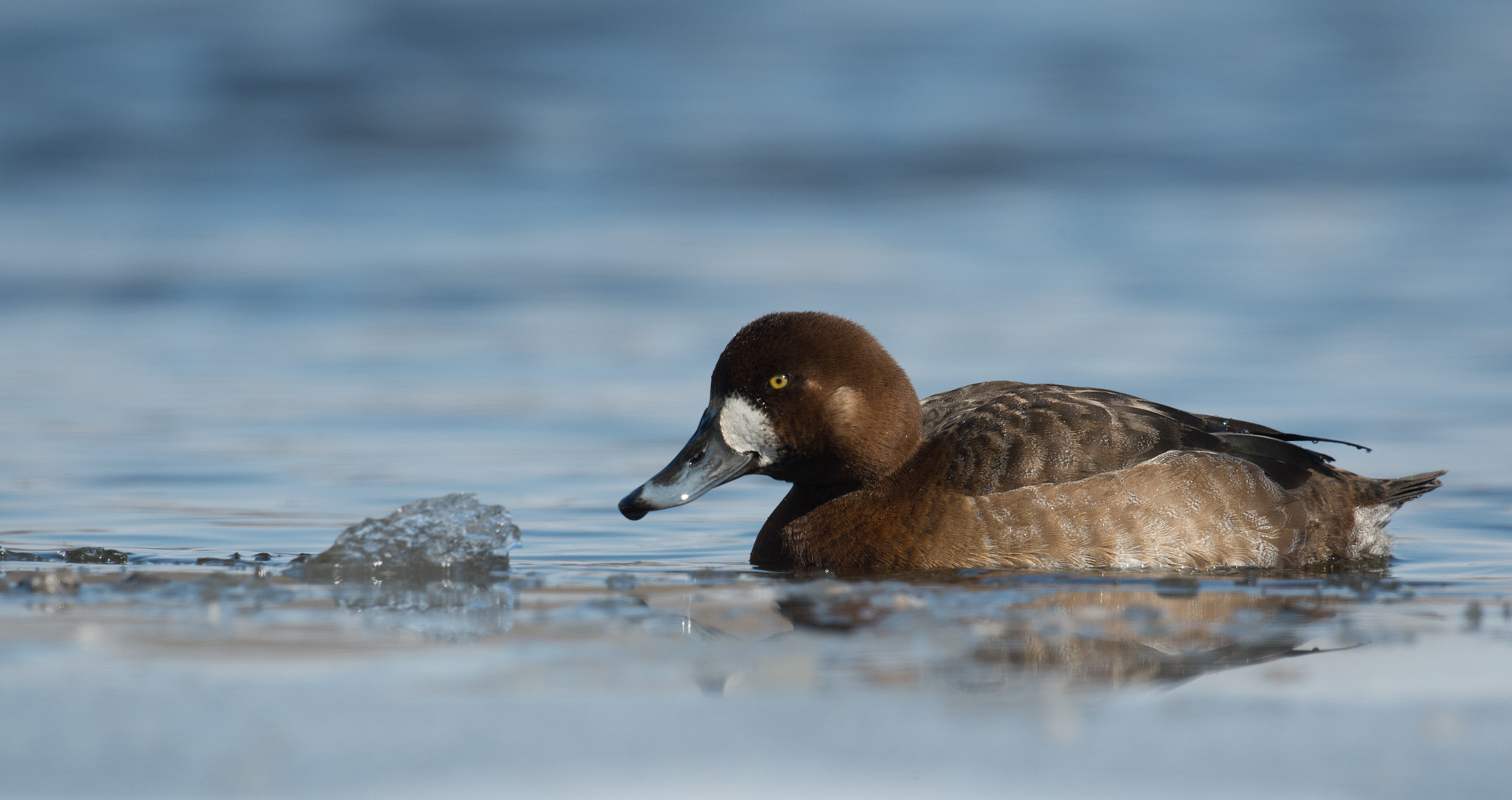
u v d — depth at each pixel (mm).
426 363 16062
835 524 9023
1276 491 8969
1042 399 9258
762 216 24219
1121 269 20359
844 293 19047
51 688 6207
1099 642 6992
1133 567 8742
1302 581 8461
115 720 5836
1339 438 12539
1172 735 5762
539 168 27141
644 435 13195
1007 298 18703
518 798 5137
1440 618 7504
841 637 7070
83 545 9375
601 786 5242
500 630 7184
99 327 17797
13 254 21297
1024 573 8672
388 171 26984
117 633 7078
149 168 26797
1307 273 19875
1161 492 8773
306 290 19656
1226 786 5270
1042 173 26938
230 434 13148
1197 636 7125
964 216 24156
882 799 5172
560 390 14875
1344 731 5781
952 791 5234
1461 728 5789
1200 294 18750
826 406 8914
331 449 12617
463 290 19656
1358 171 26578
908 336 16625
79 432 13086
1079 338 16500
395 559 8664
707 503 11344
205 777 5285
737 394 9070
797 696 6195
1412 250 21031
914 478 9039
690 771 5387
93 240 22219
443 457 12352
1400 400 13773
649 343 16844
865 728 5828
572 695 6191
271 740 5629
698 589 8203
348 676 6406
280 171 26844
